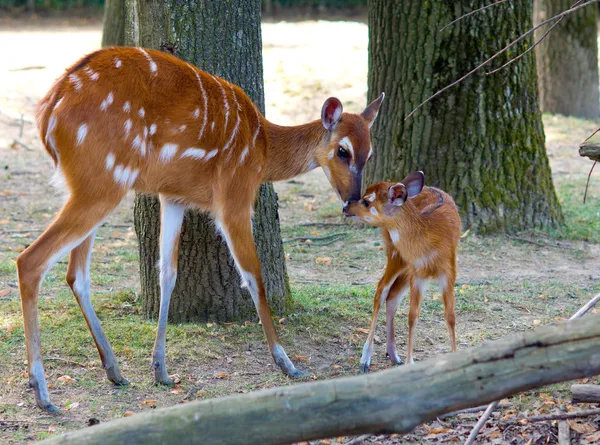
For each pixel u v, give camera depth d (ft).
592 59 81.97
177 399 25.62
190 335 30.55
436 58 45.14
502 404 24.59
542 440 22.43
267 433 14.96
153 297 32.40
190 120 26.08
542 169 47.80
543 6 81.35
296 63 90.79
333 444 22.91
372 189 27.89
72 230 24.34
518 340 14.85
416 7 45.09
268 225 32.50
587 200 54.60
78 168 24.31
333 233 47.96
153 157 25.82
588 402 23.20
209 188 27.27
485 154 46.03
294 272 40.98
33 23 125.90
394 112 46.57
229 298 32.17
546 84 82.84
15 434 22.65
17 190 57.06
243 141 27.27
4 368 26.99
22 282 23.88
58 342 29.22
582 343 14.51
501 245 44.83
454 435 23.11
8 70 86.38
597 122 80.84
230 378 27.43
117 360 28.32
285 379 27.35
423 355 29.91
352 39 102.83
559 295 36.78
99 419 23.85
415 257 27.45
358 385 14.96
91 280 38.11
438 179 46.21
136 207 32.40
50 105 24.47
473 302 35.63
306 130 29.25
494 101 45.78
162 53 26.73
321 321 32.53
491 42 44.96
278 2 145.48
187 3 30.14
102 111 24.44
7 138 71.92
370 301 35.47
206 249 31.60
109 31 71.00
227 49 30.86
